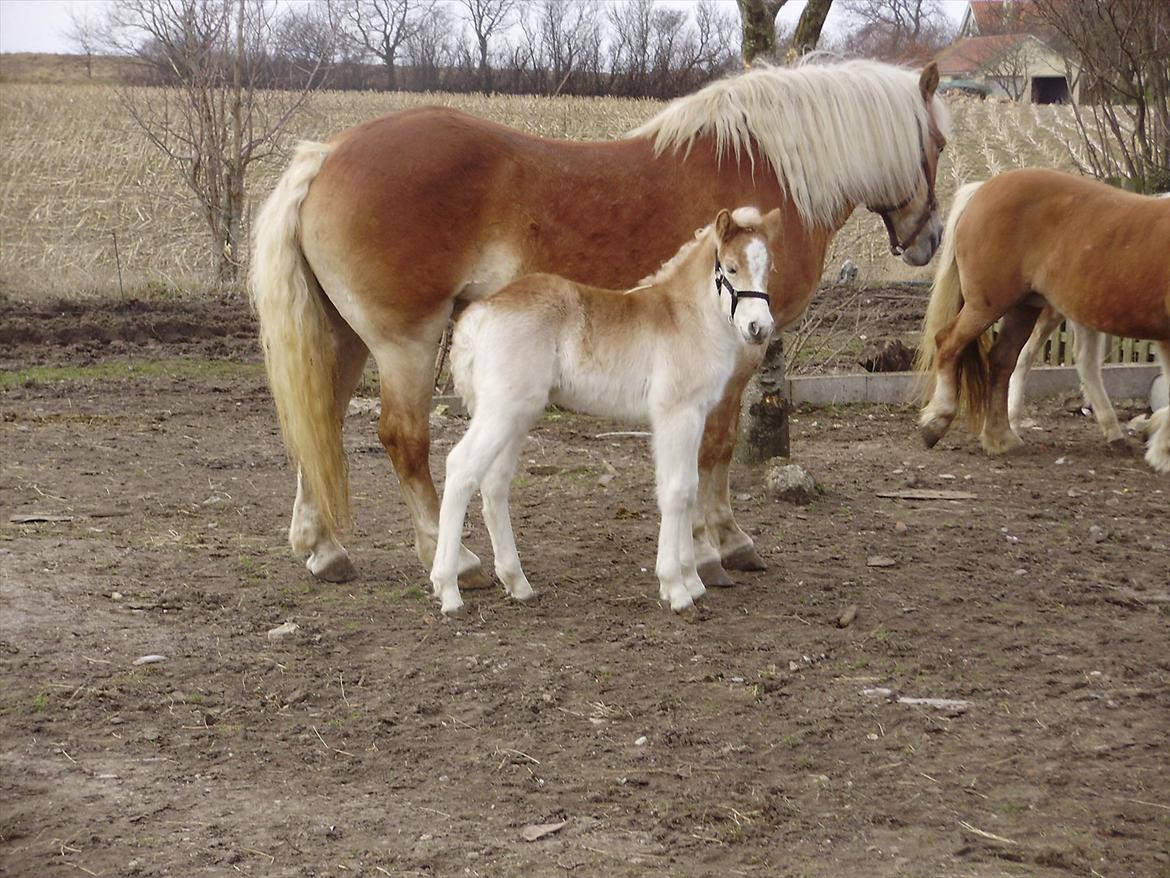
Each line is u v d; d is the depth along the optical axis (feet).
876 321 53.62
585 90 104.17
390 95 123.44
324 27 94.22
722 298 18.24
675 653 18.16
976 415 33.12
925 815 13.46
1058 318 33.45
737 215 18.13
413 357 20.15
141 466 30.22
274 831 12.91
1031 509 27.25
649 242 20.61
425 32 140.36
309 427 20.01
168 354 49.19
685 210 20.79
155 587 20.94
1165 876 12.19
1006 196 30.50
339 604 20.26
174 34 70.59
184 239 80.53
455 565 19.63
